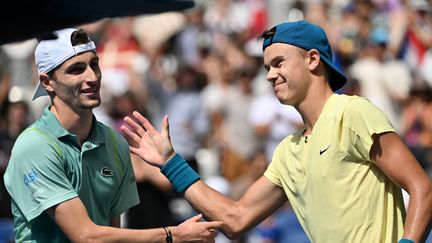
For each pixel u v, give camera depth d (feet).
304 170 50.44
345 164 48.96
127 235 50.37
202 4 148.05
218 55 131.64
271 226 88.63
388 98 116.47
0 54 129.90
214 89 119.65
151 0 43.32
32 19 44.24
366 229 48.67
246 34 140.36
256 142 114.01
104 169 52.03
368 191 48.83
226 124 116.26
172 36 137.59
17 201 50.98
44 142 50.70
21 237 52.06
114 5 43.55
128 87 124.06
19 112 105.50
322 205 49.44
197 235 51.34
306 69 50.16
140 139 54.13
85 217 50.21
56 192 50.24
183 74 117.50
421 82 118.62
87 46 50.72
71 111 51.01
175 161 53.93
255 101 117.29
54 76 50.60
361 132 48.24
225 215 53.78
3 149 102.12
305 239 88.43
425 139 106.83
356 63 119.55
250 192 54.08
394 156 47.91
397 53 123.03
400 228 49.08
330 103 49.85
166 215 86.74
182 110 115.85
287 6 142.92
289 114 113.19
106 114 106.22
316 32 50.42
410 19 126.31
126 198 53.93
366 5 133.49
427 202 47.06
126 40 135.33
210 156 110.83
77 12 44.11
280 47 50.29
